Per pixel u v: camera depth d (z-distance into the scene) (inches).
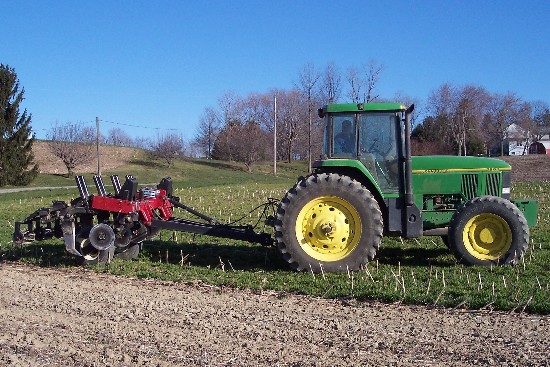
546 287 272.1
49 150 2113.7
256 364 187.3
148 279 312.8
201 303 260.8
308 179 316.2
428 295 260.2
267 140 2380.7
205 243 419.2
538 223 485.7
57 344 207.2
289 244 314.5
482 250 325.4
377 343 205.0
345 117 331.6
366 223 310.7
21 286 298.0
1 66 1626.5
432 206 350.0
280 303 259.4
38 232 352.8
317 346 203.0
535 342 203.5
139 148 2440.9
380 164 328.5
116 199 337.7
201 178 1811.0
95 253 347.9
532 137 2546.8
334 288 279.9
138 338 212.7
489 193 348.8
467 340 206.8
